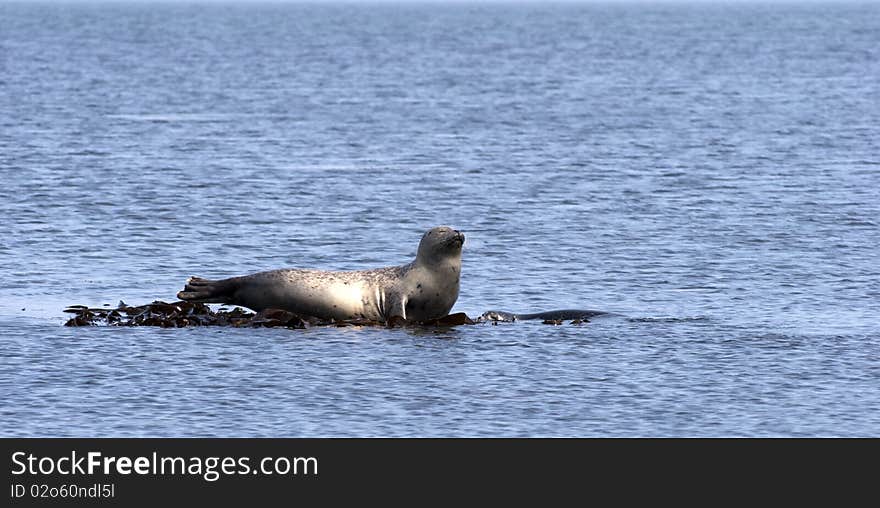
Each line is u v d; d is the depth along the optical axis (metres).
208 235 103.88
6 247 95.94
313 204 122.38
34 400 56.69
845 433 53.69
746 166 155.62
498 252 97.50
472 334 70.19
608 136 195.25
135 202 120.06
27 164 150.00
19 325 70.69
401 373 61.56
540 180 142.75
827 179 142.75
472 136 196.12
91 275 86.69
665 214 116.81
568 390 59.00
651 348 66.50
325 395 58.00
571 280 87.00
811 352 65.62
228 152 170.12
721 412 56.06
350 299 74.50
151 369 61.78
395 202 124.62
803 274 88.62
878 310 77.00
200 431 53.50
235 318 72.94
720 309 77.38
